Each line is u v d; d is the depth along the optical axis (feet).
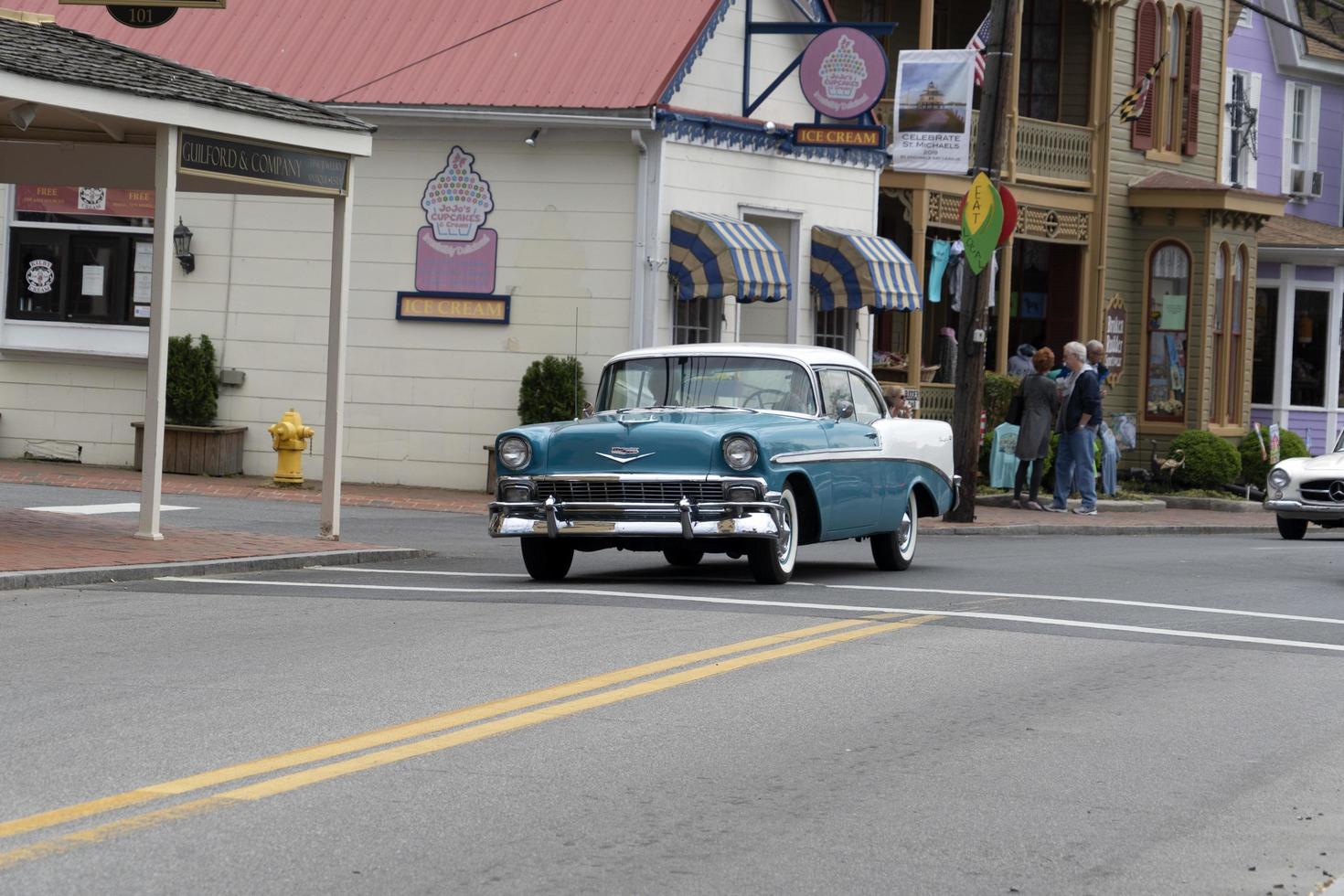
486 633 41.22
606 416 54.95
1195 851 24.44
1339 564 68.08
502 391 88.12
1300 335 140.77
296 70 91.45
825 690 35.01
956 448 86.63
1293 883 22.97
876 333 114.52
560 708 32.30
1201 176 133.08
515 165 87.92
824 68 91.50
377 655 37.78
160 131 55.36
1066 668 38.81
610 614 44.86
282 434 84.94
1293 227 143.23
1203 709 34.65
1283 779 28.94
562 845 23.61
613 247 87.04
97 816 24.17
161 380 57.62
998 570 61.82
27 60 51.24
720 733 30.78
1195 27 131.03
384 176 89.30
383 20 93.20
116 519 65.62
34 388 92.79
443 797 25.82
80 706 31.71
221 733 29.60
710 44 90.53
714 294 85.71
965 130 97.30
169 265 57.06
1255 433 125.90
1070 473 97.30
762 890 21.97
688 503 50.16
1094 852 24.22
